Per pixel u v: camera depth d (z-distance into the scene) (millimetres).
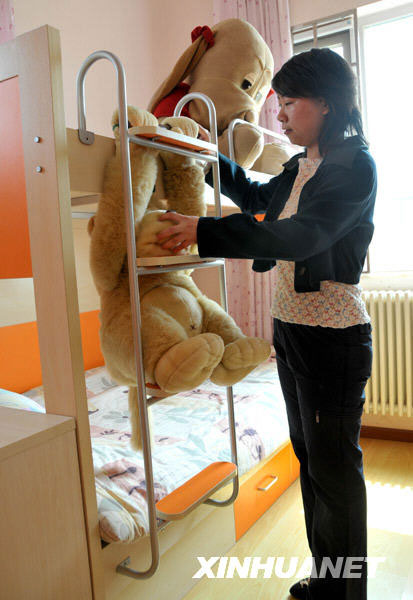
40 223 1020
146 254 1071
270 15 2760
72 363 1024
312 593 1311
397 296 2537
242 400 2033
